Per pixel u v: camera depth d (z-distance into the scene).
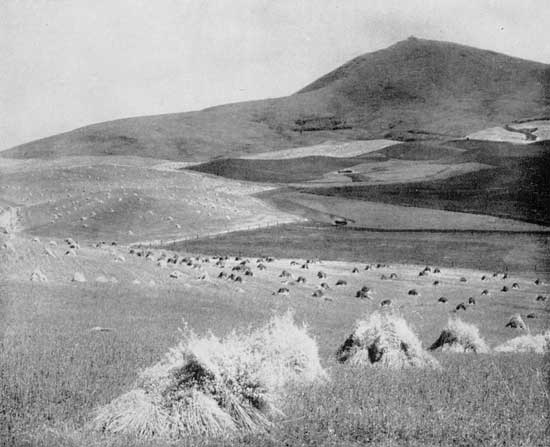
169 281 61.72
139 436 11.42
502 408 13.59
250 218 152.62
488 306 65.31
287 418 12.34
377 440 11.38
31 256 66.62
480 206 161.00
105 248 92.31
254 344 16.02
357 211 162.50
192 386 12.31
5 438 11.20
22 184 173.88
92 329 25.80
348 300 65.00
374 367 17.95
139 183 182.25
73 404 13.19
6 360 17.53
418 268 103.50
